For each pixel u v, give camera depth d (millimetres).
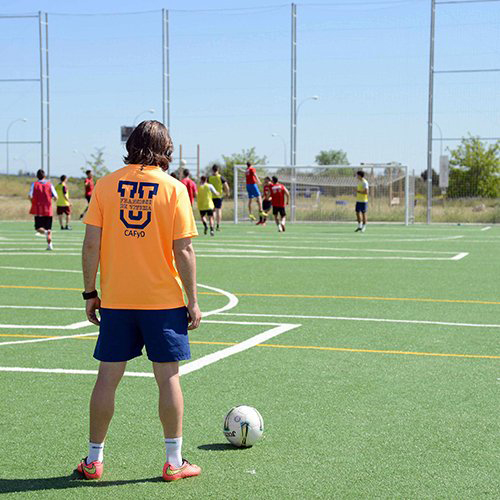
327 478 4465
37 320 10070
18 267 16922
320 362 7484
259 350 8039
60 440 5180
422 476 4500
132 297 4375
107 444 5082
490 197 36812
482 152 36500
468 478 4465
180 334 4430
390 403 6043
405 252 20766
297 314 10469
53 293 12750
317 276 15172
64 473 4578
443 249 21766
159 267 4387
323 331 9156
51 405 6008
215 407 5938
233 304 11422
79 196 79625
